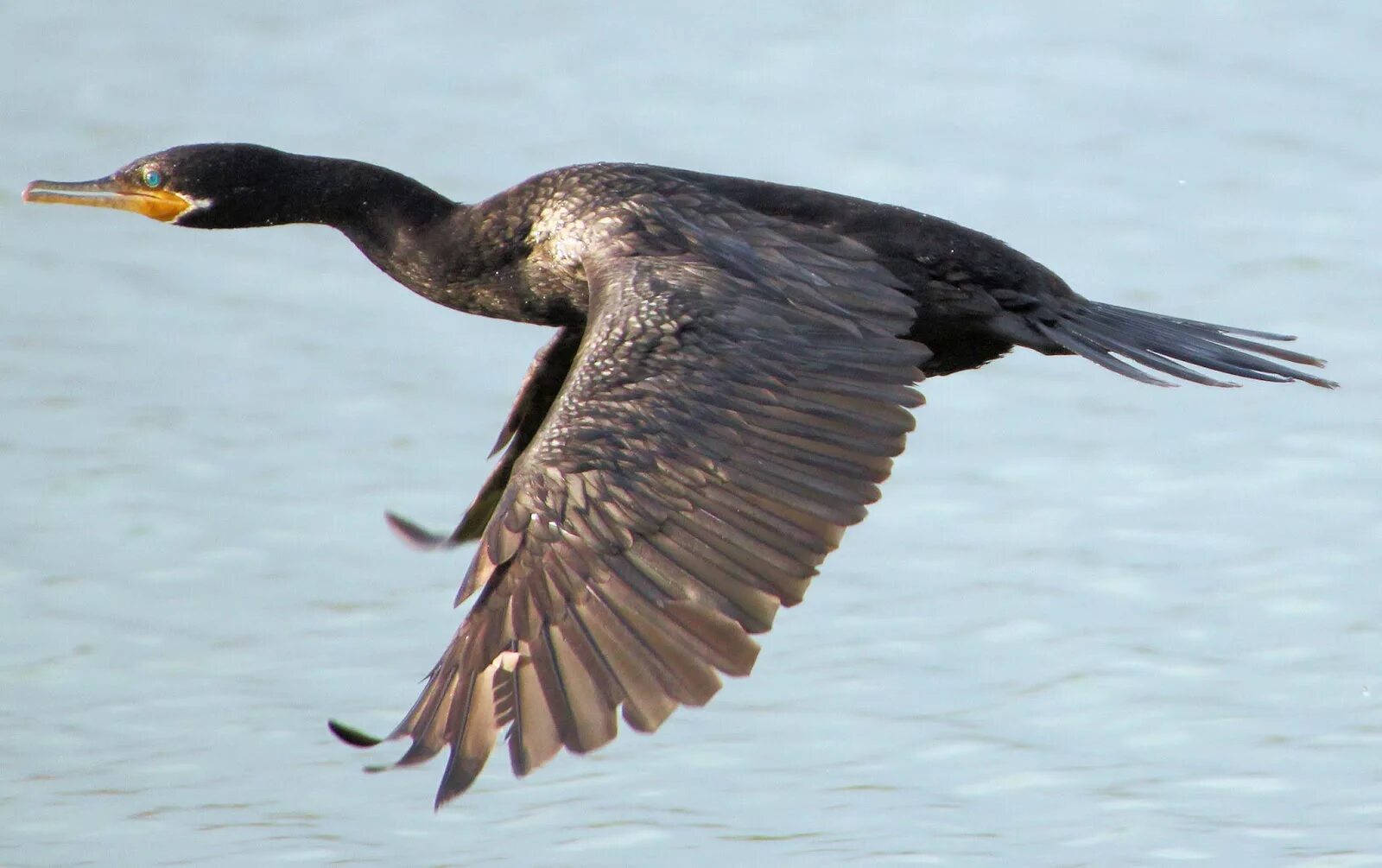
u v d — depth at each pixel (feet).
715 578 22.02
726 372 23.98
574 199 29.25
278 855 34.01
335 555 44.19
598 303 26.17
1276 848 33.35
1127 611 41.39
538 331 54.95
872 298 26.30
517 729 21.16
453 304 31.22
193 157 31.50
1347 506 45.09
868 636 40.81
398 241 31.17
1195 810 34.50
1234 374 28.30
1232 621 40.75
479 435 49.29
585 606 21.95
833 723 37.68
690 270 26.27
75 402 50.60
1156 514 45.29
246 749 37.24
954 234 29.17
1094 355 28.19
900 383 24.29
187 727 37.99
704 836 34.19
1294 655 39.40
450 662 22.07
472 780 21.08
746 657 21.53
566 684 21.43
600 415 23.39
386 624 41.55
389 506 46.01
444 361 53.11
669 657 21.50
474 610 22.27
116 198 31.68
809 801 35.24
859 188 60.95
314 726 37.93
